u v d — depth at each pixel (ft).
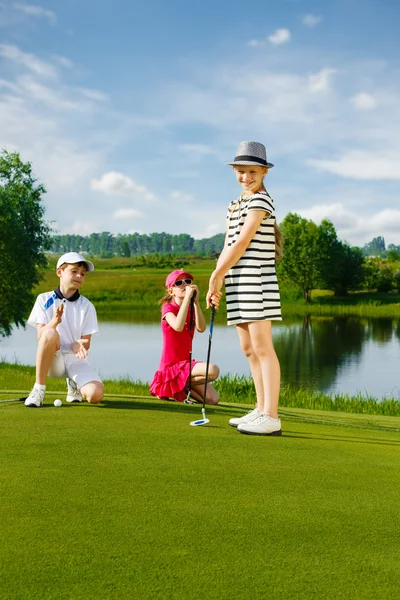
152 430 11.99
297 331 131.03
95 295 237.25
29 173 90.48
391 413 39.70
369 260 284.00
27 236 88.12
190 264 371.76
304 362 81.00
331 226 249.14
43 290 180.24
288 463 9.89
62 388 33.53
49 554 6.15
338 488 8.57
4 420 12.71
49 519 7.07
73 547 6.32
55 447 10.31
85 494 7.94
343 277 247.70
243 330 13.34
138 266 372.17
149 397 19.84
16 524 6.91
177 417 13.99
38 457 9.66
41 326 16.25
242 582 5.66
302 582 5.68
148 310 193.77
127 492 8.06
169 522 7.07
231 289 13.16
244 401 40.83
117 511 7.36
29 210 88.63
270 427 12.48
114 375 63.10
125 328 129.59
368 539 6.73
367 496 8.24
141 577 5.70
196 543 6.49
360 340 111.34
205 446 10.78
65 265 16.29
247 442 11.37
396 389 59.36
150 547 6.37
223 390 44.96
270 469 9.45
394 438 13.39
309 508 7.69
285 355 89.15
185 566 5.95
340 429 14.66
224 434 12.08
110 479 8.60
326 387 60.95
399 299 237.86
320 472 9.39
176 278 19.86
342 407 40.78
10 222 85.25
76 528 6.82
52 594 5.36
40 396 15.14
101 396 15.83
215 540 6.59
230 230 13.76
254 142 13.35
